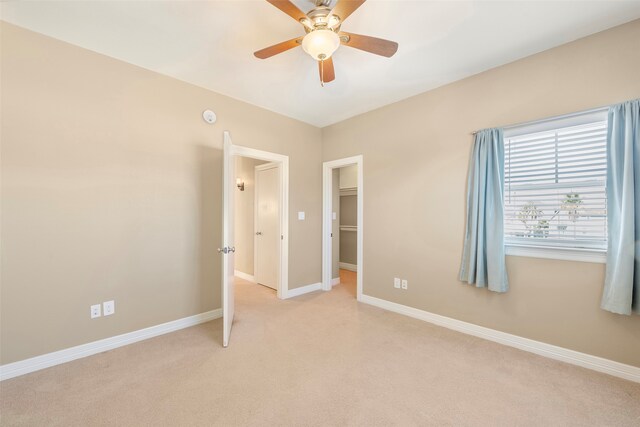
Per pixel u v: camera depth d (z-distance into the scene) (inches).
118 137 96.7
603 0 69.1
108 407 66.1
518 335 95.7
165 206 107.6
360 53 91.9
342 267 237.5
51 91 84.6
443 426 60.6
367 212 142.8
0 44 77.3
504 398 69.8
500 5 71.1
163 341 100.3
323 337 103.7
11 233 79.0
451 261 111.9
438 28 80.1
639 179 73.4
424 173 120.4
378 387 74.0
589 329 82.7
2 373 77.2
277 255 155.5
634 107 74.3
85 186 90.3
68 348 87.0
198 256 116.8
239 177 202.7
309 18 64.8
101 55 93.4
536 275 92.1
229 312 103.2
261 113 138.3
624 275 74.2
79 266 89.2
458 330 109.7
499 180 97.0
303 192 159.5
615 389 72.9
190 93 114.0
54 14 74.8
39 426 60.3
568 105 86.2
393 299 131.6
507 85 97.9
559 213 90.0
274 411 65.0
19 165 80.0
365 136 144.4
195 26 80.0
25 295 80.7
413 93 122.4
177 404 67.2
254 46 89.4
